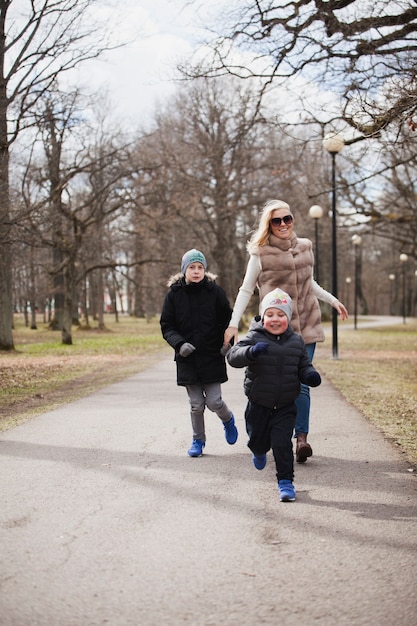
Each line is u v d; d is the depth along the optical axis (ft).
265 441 16.48
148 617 9.58
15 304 200.44
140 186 98.37
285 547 12.36
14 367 54.44
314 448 21.12
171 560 11.71
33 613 9.71
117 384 41.19
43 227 74.84
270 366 15.98
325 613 9.70
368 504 15.07
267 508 14.78
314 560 11.72
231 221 124.98
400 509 14.70
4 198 53.78
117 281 207.41
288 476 15.58
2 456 19.99
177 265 123.95
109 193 96.37
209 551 12.16
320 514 14.35
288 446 15.80
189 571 11.23
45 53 50.62
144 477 17.44
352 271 287.69
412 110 28.73
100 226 111.45
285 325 16.31
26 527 13.48
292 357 16.17
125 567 11.40
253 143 103.60
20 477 17.44
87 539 12.78
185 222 119.44
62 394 37.29
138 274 166.50
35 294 152.05
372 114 30.37
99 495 15.78
